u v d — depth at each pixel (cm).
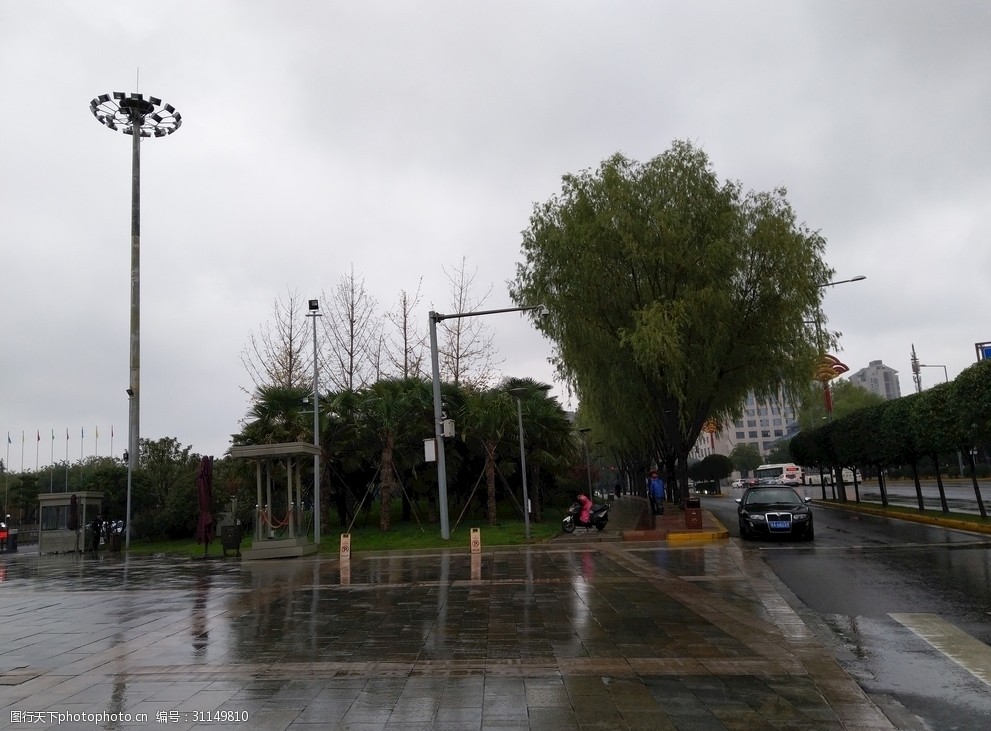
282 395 2792
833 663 692
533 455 3028
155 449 3497
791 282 2423
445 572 1516
